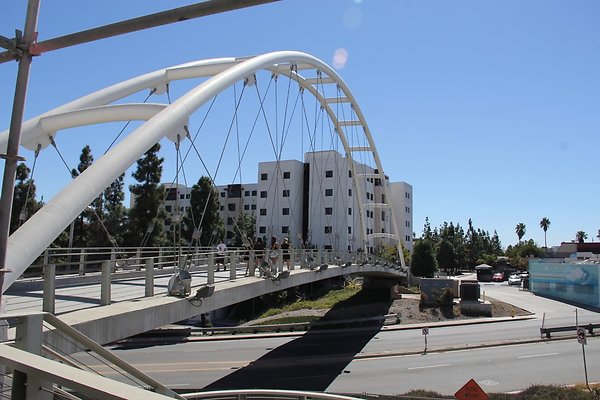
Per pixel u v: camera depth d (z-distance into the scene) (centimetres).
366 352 3006
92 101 2195
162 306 1270
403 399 1730
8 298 1343
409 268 6856
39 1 452
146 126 1484
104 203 4300
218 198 5775
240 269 2739
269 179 7819
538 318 4438
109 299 1193
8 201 419
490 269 8862
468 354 2895
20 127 434
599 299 4991
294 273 2386
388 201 5994
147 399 208
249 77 2430
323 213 7519
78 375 246
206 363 2739
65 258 3195
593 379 2242
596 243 10288
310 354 2972
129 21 453
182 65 2592
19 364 268
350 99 4888
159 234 4259
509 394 1898
